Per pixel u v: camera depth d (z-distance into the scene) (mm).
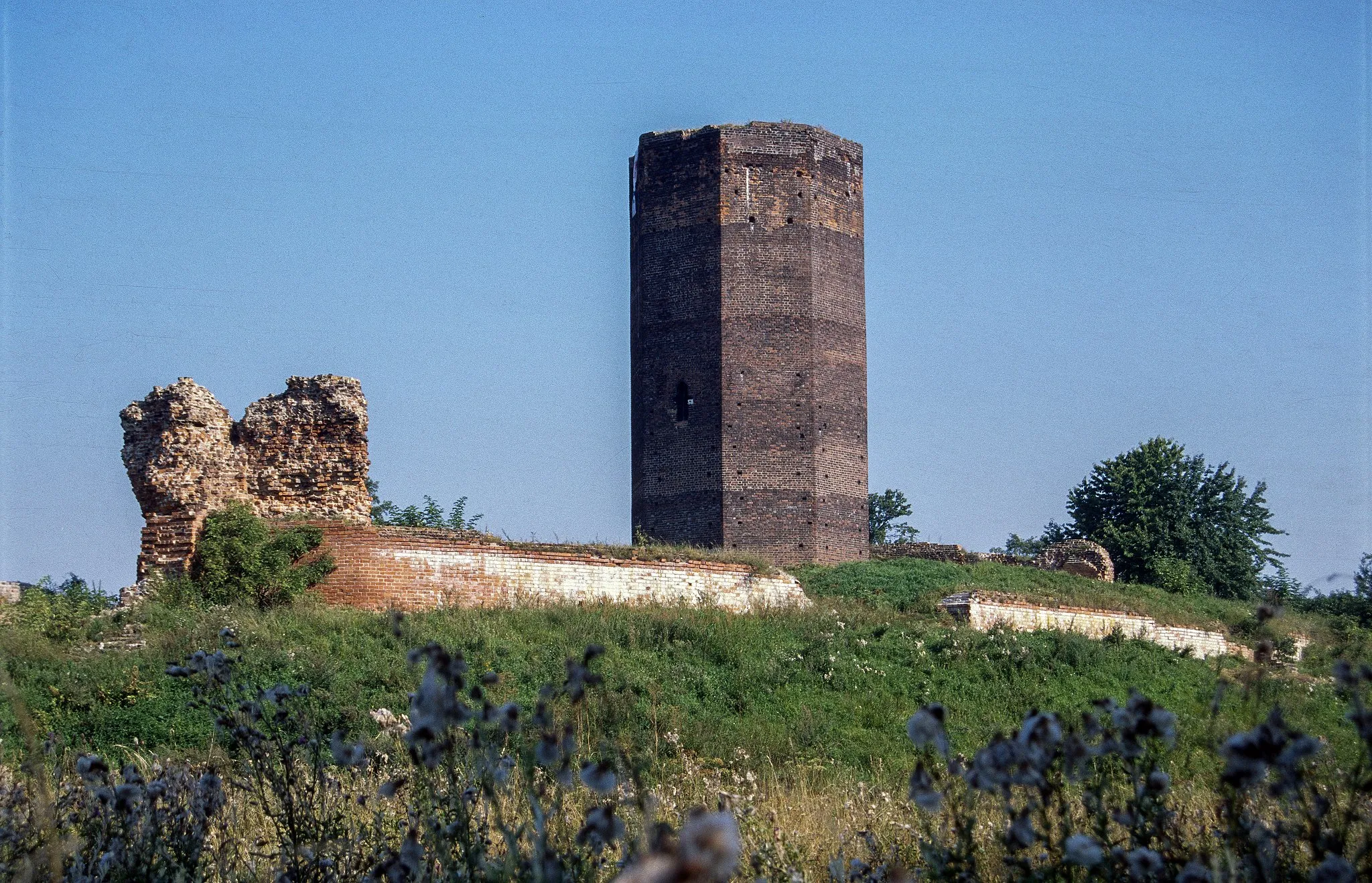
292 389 54969
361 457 54812
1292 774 9953
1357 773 10562
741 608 55219
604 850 12945
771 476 80375
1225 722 23000
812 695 42781
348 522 51875
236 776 17312
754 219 82000
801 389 81188
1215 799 14953
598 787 10023
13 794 14023
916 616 58688
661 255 83375
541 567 53688
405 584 50906
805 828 18422
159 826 13867
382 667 39500
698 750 35000
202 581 49719
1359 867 10688
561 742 10312
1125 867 10508
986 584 73688
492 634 44438
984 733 39344
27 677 36750
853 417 83250
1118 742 10203
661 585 56312
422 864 11617
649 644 45969
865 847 16234
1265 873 10203
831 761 35344
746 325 81125
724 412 80438
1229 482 114312
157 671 37938
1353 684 9578
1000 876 13789
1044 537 125812
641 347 83875
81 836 14398
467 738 12609
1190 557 111188
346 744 12727
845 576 73625
